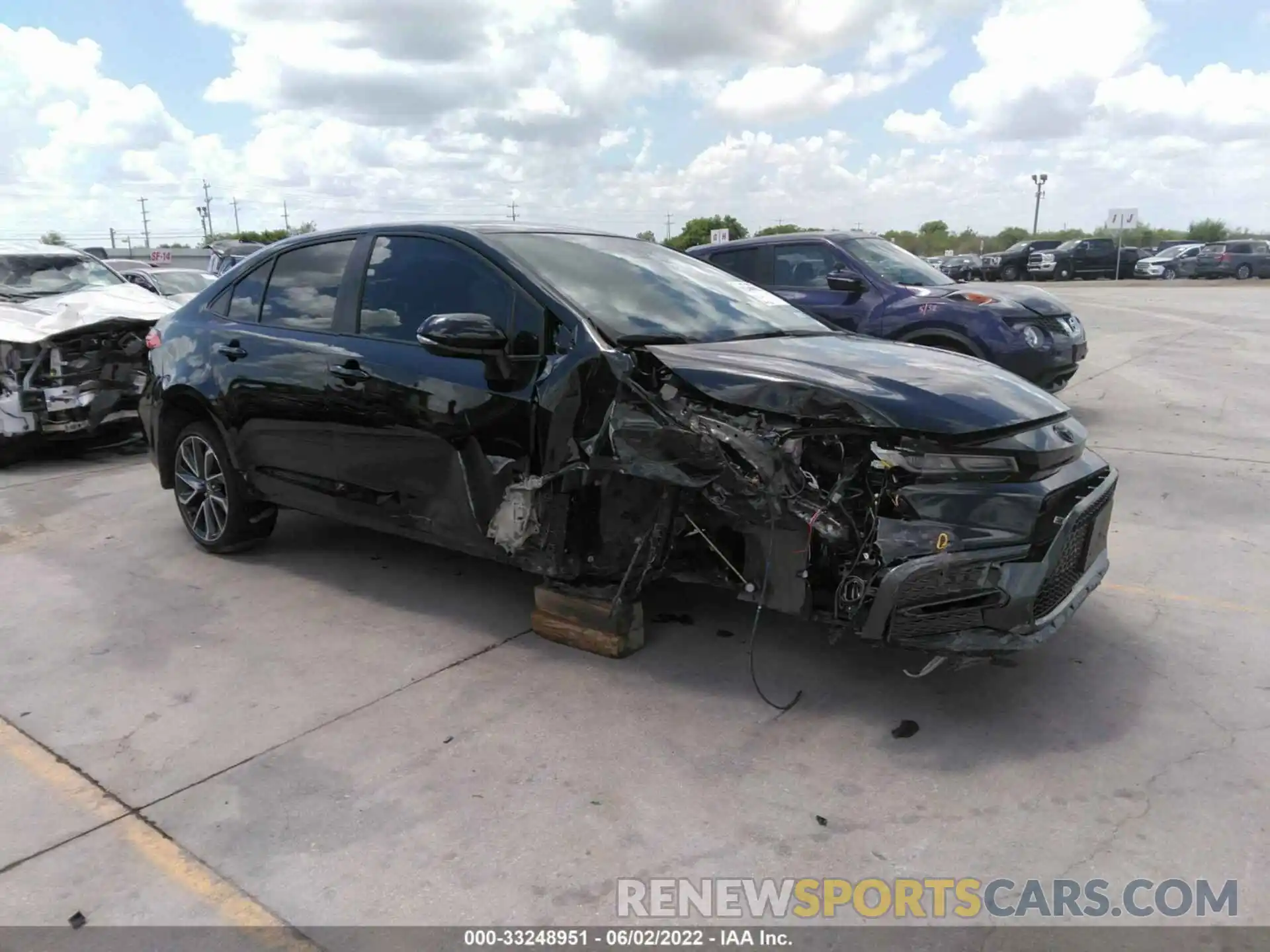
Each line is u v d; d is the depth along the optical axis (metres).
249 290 5.25
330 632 4.40
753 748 3.35
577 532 3.85
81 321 7.89
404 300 4.44
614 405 3.63
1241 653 4.03
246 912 2.58
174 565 5.39
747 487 3.38
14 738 3.49
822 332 4.67
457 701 3.71
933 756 3.28
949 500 3.21
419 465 4.27
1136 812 2.95
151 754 3.37
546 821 2.95
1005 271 43.28
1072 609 3.46
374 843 2.86
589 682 3.84
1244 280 37.69
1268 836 2.83
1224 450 7.64
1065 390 10.73
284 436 4.86
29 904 2.62
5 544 5.85
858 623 3.30
